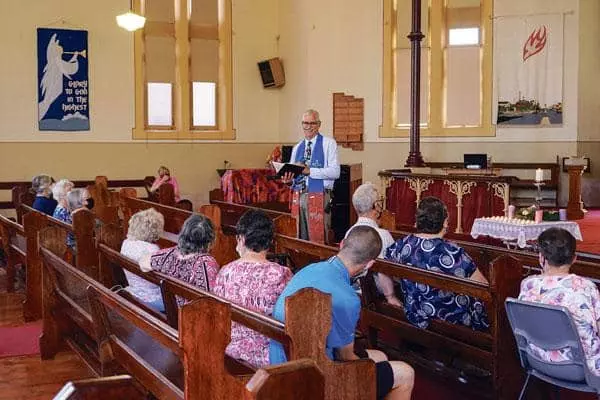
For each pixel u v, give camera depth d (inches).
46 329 188.7
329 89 498.6
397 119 490.0
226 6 520.7
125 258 158.9
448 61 482.9
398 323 162.7
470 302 151.9
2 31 457.4
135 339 128.4
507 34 470.3
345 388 105.3
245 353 121.1
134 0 492.4
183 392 100.7
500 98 474.0
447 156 485.7
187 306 92.5
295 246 187.2
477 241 364.8
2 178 461.4
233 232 312.8
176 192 440.5
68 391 47.4
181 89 509.7
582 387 120.2
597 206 461.4
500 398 138.6
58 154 474.0
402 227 395.9
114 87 487.5
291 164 233.8
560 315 115.8
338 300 111.1
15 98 462.3
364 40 490.0
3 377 175.6
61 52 470.6
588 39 463.8
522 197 462.3
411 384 126.0
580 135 464.1
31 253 229.8
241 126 526.9
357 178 402.0
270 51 534.6
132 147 494.6
